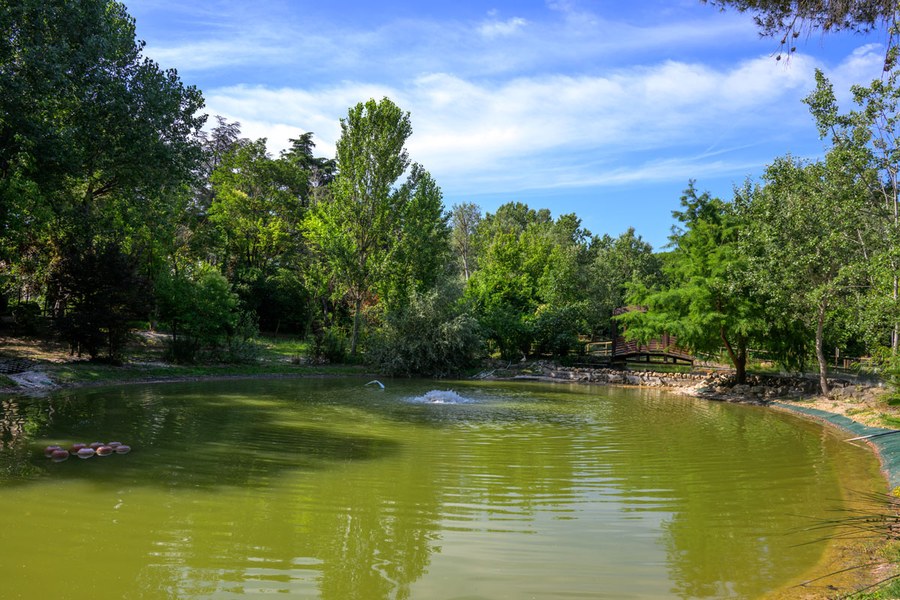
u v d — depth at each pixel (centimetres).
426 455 1075
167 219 2919
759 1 800
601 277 4847
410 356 2964
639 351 3388
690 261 2536
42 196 2016
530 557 587
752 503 809
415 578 525
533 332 3531
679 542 644
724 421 1680
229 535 619
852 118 1689
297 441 1162
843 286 1842
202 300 2628
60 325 2153
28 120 1905
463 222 7644
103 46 2095
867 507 789
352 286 3375
